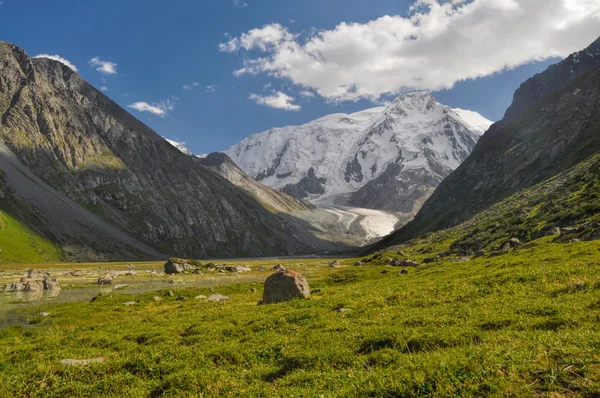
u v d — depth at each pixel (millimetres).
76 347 28422
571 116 192000
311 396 13273
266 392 14750
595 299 19000
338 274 81438
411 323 20969
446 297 27781
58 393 18953
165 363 20906
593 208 76375
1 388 19656
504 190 197000
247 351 21266
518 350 12922
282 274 42594
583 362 10867
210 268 139250
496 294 25891
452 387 11328
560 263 35000
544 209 98312
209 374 17938
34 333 37312
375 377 13484
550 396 9883
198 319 34062
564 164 159625
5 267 175750
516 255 53625
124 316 46875
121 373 20766
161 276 118375
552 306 19203
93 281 102688
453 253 104250
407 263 90438
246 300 49969
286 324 26594
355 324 23562
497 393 10477
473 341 16188
